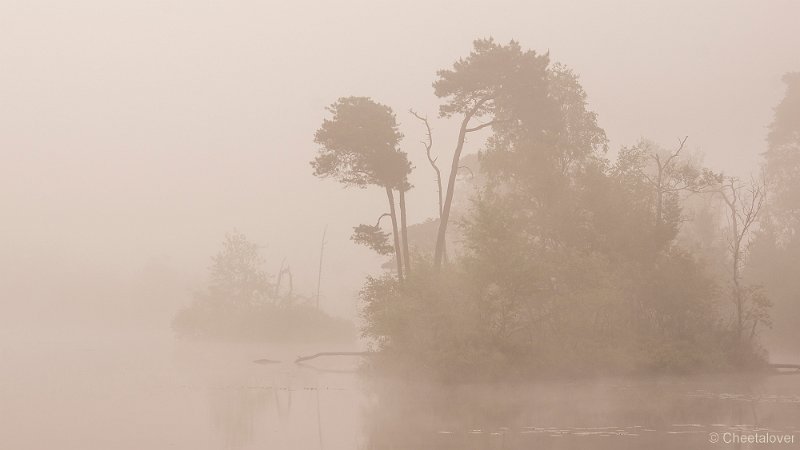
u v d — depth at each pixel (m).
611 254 58.72
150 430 30.88
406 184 62.16
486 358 49.34
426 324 51.94
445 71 61.69
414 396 43.97
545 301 54.16
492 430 30.75
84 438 28.98
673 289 57.53
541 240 59.59
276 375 55.81
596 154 68.44
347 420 34.00
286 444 27.98
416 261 54.84
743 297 61.25
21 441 28.25
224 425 32.31
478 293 51.00
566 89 68.25
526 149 60.38
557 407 38.44
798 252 85.31
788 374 58.25
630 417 34.41
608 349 53.16
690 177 62.66
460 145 62.25
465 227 54.16
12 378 50.53
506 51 60.69
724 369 55.81
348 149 60.88
